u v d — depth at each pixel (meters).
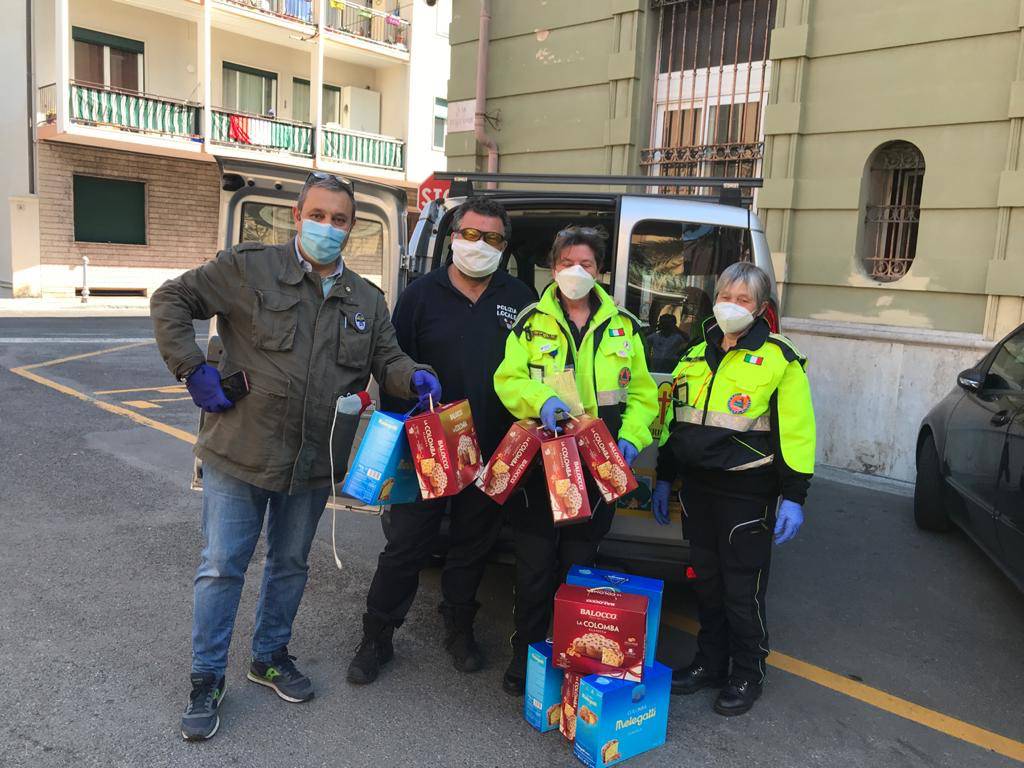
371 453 2.68
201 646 2.71
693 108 7.43
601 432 2.64
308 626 3.55
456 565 3.13
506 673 3.06
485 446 3.03
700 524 3.04
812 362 6.59
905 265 6.34
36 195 16.56
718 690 3.20
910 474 6.21
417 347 3.09
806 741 2.86
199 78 17.34
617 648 2.63
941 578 4.46
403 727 2.80
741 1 7.04
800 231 6.65
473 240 2.87
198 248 18.77
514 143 8.55
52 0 16.14
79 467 5.64
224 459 2.63
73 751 2.56
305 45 19.17
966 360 5.87
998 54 5.65
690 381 2.99
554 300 2.87
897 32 6.04
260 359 2.62
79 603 3.60
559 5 8.02
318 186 2.61
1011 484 3.72
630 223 3.42
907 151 6.27
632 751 2.69
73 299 16.84
